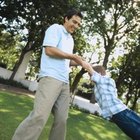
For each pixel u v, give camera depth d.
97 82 4.50
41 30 28.70
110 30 32.44
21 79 31.45
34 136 4.33
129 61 34.12
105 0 29.12
